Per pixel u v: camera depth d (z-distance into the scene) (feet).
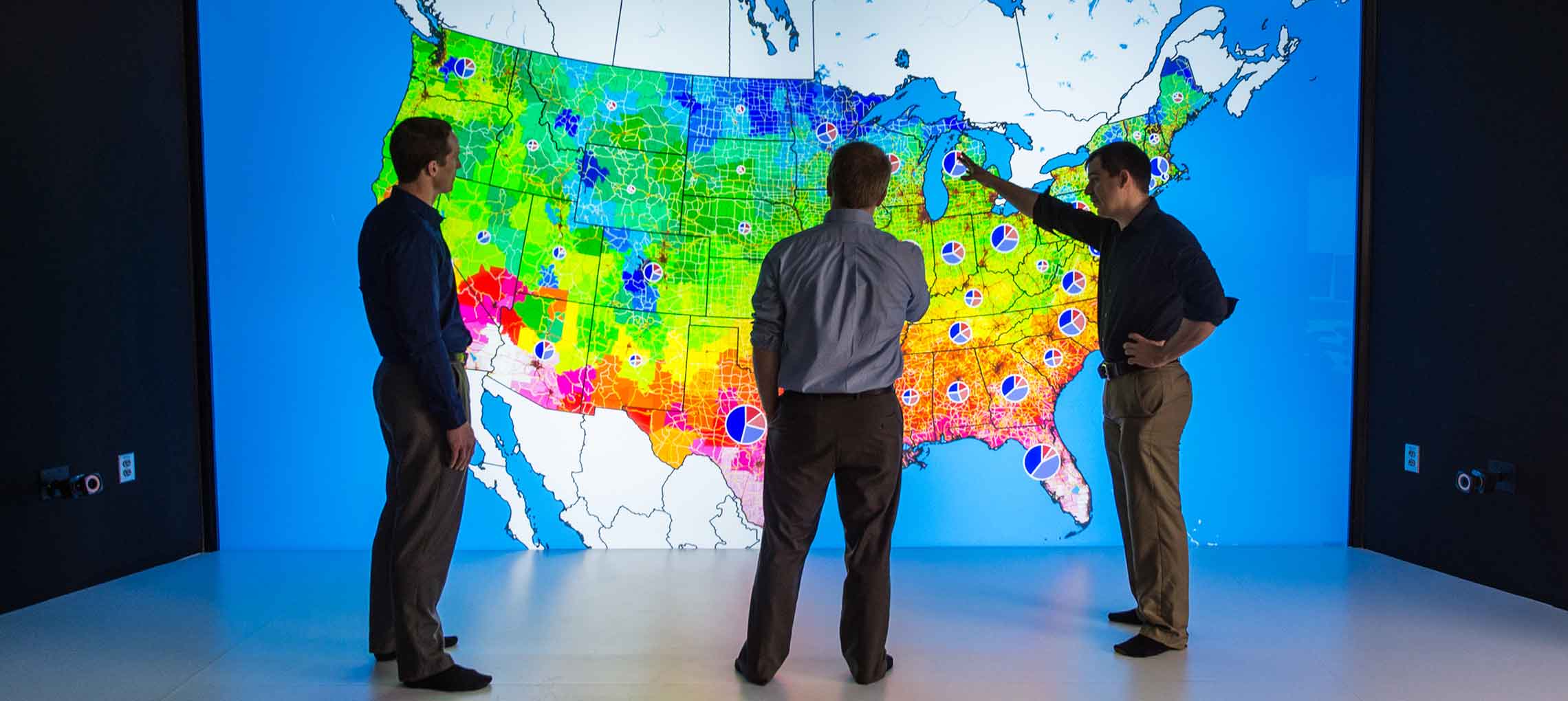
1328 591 10.12
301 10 11.29
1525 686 7.53
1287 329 11.95
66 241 9.69
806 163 11.60
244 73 11.30
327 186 11.41
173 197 11.16
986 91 11.68
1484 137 10.10
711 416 11.70
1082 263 11.73
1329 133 11.84
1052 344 11.80
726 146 11.59
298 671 7.78
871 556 7.56
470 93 11.39
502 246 11.46
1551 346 9.36
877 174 7.51
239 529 11.64
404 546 7.20
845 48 11.60
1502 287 9.91
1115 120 11.75
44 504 9.52
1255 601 9.76
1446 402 10.68
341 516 11.65
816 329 7.30
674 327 11.64
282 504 11.63
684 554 11.55
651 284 11.60
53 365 9.55
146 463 10.75
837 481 7.72
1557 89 9.23
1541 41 9.39
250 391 11.54
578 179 11.50
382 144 11.39
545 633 8.75
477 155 11.40
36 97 9.32
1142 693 7.40
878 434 7.34
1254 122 11.80
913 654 8.27
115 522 10.35
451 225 11.39
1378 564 11.20
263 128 11.34
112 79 10.22
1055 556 11.53
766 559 7.56
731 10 11.54
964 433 11.84
